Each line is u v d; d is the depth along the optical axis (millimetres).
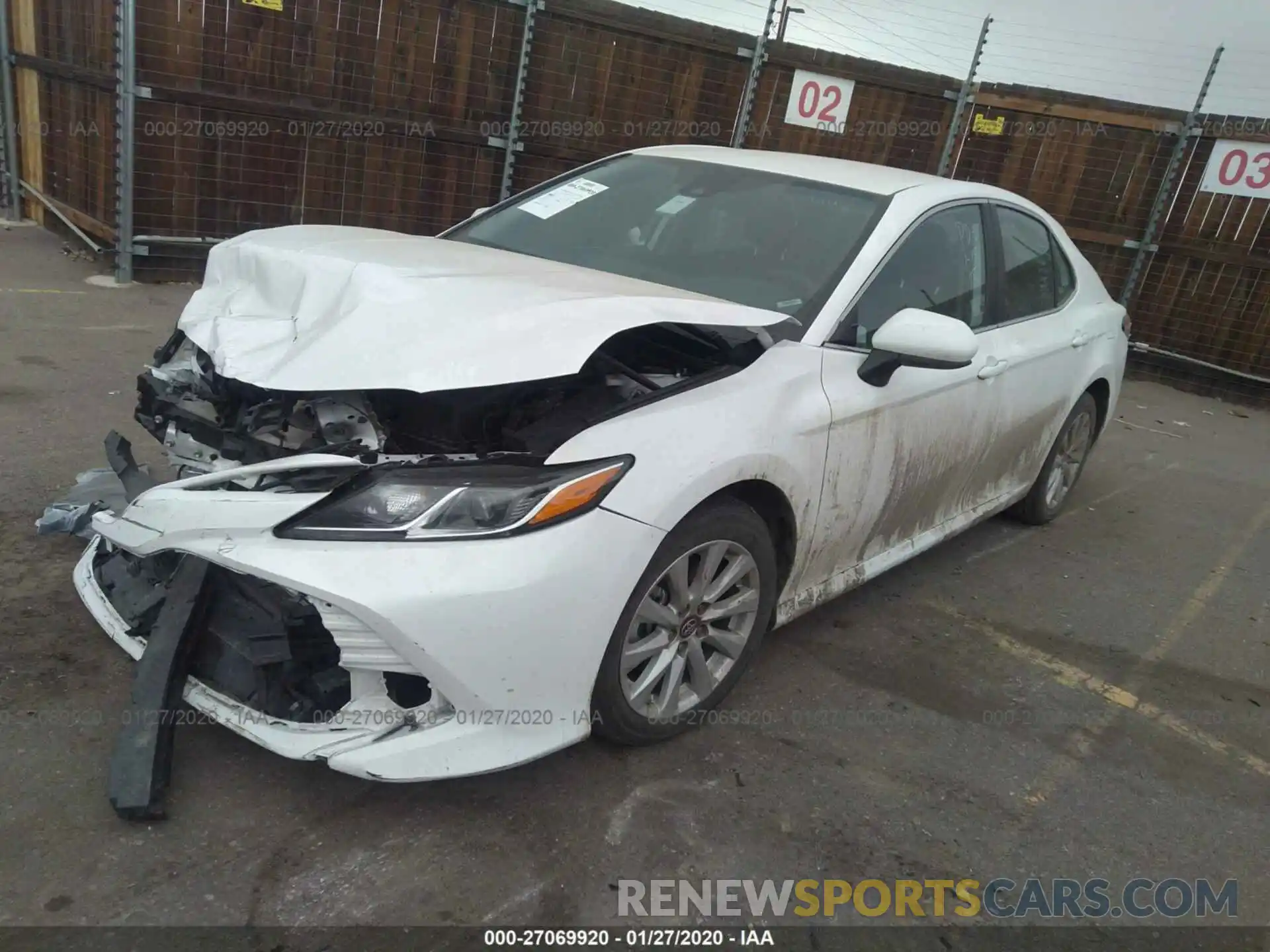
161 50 7316
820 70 9695
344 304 2545
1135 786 3076
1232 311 9742
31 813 2344
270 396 2572
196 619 2568
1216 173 9633
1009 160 10367
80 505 3691
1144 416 8586
